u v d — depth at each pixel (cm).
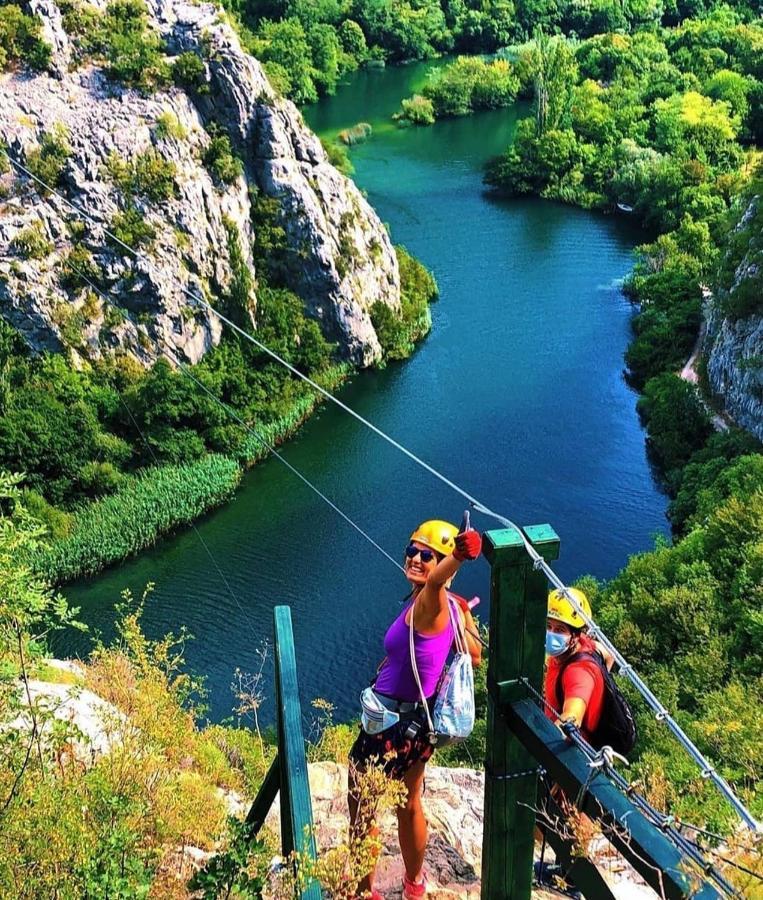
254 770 1148
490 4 15150
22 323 6281
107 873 539
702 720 2028
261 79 7162
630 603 3375
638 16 15175
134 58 6750
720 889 370
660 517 5550
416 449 6188
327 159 7719
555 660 609
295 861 491
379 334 7312
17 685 823
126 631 941
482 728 2317
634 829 388
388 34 14888
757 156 9875
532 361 7150
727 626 3064
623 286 8131
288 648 627
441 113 12550
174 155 6725
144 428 5969
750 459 5094
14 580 705
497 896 528
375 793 517
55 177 6438
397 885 687
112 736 800
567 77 10756
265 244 7112
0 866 536
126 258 6494
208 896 531
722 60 12938
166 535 5428
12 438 5416
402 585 4953
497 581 459
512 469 5981
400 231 9225
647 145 10631
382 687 572
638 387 6844
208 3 7156
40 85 6581
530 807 502
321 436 6381
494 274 8425
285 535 5416
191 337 6669
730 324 6406
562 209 9788
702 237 8281
